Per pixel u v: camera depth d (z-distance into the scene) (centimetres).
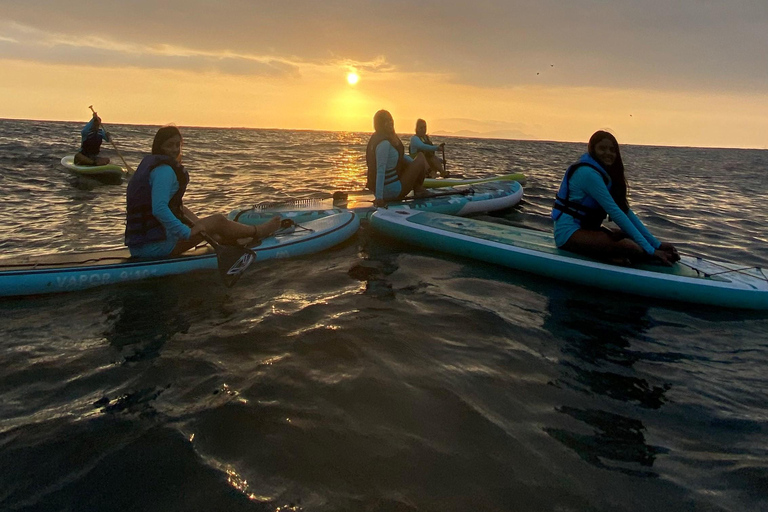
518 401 214
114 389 217
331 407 204
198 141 2792
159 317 297
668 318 318
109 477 163
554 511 152
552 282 382
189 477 163
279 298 332
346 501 153
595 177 366
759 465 177
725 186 1318
